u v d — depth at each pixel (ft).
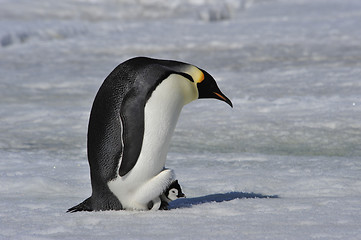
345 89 140.05
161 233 43.34
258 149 92.07
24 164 80.23
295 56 207.10
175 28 312.29
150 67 51.39
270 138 99.04
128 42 261.44
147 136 51.03
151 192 52.34
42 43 260.42
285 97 132.98
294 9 375.45
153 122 50.85
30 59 219.00
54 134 105.60
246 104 128.16
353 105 121.29
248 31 287.07
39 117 121.29
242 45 242.37
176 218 49.16
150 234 43.06
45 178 68.74
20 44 256.93
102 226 46.34
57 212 53.06
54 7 377.30
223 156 86.07
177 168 77.56
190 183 67.87
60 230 44.98
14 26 274.77
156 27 318.45
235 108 124.88
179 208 54.08
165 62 53.57
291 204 54.44
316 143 94.84
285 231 42.93
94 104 53.16
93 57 222.69
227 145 95.04
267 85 151.84
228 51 227.61
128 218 49.39
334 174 72.54
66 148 94.17
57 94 152.15
